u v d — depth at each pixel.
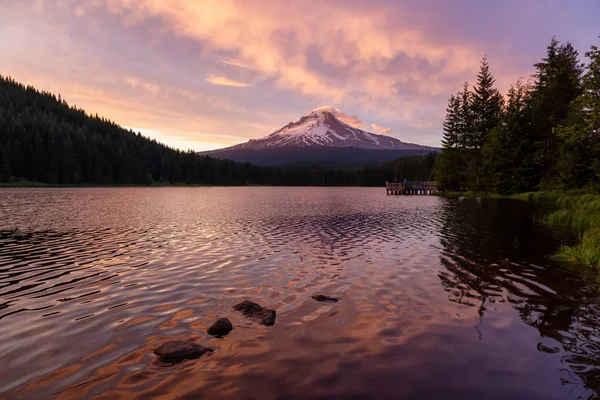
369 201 53.91
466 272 11.55
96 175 140.50
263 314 7.74
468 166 68.75
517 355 6.11
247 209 38.75
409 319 7.67
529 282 10.41
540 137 54.00
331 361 5.90
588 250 13.16
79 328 7.21
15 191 83.38
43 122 158.38
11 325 7.36
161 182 171.25
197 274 11.45
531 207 35.59
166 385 5.20
